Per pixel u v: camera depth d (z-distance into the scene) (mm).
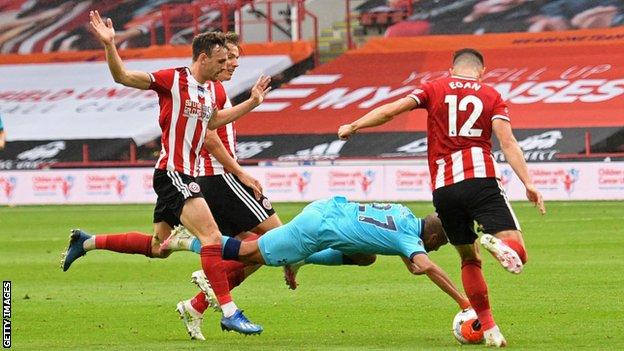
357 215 23656
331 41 116375
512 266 20906
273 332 26047
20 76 116562
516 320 27109
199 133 25250
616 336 24203
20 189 90000
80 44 121188
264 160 92438
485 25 110875
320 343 23906
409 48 109625
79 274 40469
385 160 89312
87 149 100000
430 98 23188
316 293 33625
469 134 22812
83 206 85000
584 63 102438
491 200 22594
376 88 103812
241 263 25422
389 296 32594
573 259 41875
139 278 39062
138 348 23203
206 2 119688
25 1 126375
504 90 99250
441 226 23891
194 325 24828
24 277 39594
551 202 77875
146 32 120438
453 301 31266
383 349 22672
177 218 25016
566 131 91062
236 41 25891
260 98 26375
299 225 23812
